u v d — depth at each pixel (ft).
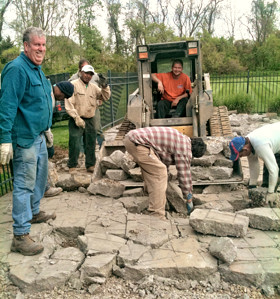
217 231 11.00
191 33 139.44
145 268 9.23
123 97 42.88
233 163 16.60
